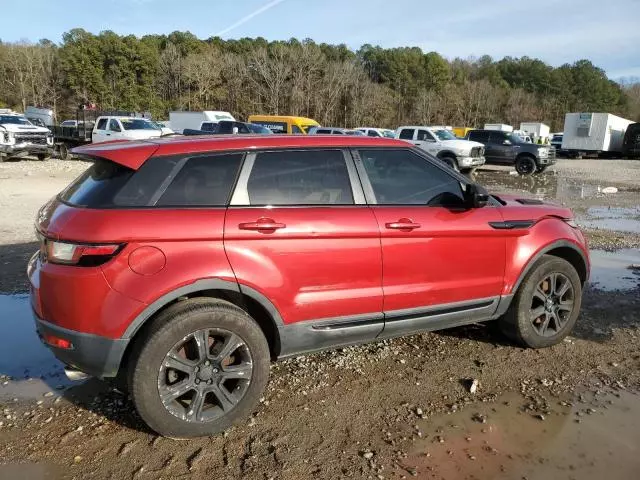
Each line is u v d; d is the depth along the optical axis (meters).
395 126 76.12
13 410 3.46
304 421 3.38
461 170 23.17
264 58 67.31
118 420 3.36
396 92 82.31
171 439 3.16
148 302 2.99
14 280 6.07
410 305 3.77
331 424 3.35
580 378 3.98
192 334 3.08
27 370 4.04
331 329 3.55
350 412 3.49
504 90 94.56
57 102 71.69
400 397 3.68
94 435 3.19
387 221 3.62
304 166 3.53
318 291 3.45
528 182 20.39
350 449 3.10
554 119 95.12
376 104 70.81
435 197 3.93
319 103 66.69
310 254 3.39
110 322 2.95
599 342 4.63
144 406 3.01
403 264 3.69
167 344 3.02
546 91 101.25
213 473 2.88
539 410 3.54
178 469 2.90
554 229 4.36
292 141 3.55
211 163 3.30
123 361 3.10
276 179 3.43
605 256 7.81
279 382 3.88
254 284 3.23
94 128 25.09
